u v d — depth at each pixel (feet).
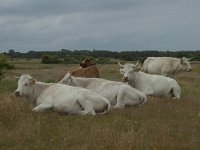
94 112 38.75
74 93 38.96
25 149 26.05
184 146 26.48
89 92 39.24
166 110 42.50
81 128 32.12
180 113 41.09
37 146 26.61
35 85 39.93
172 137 29.37
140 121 35.73
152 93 53.93
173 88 55.42
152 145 26.32
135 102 44.32
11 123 33.27
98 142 27.09
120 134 29.40
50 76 92.12
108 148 26.05
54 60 241.96
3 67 115.14
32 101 40.11
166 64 81.87
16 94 39.11
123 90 43.47
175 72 82.28
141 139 27.40
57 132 30.73
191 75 115.55
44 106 38.37
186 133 31.24
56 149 26.12
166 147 25.86
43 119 34.65
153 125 33.58
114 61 255.09
